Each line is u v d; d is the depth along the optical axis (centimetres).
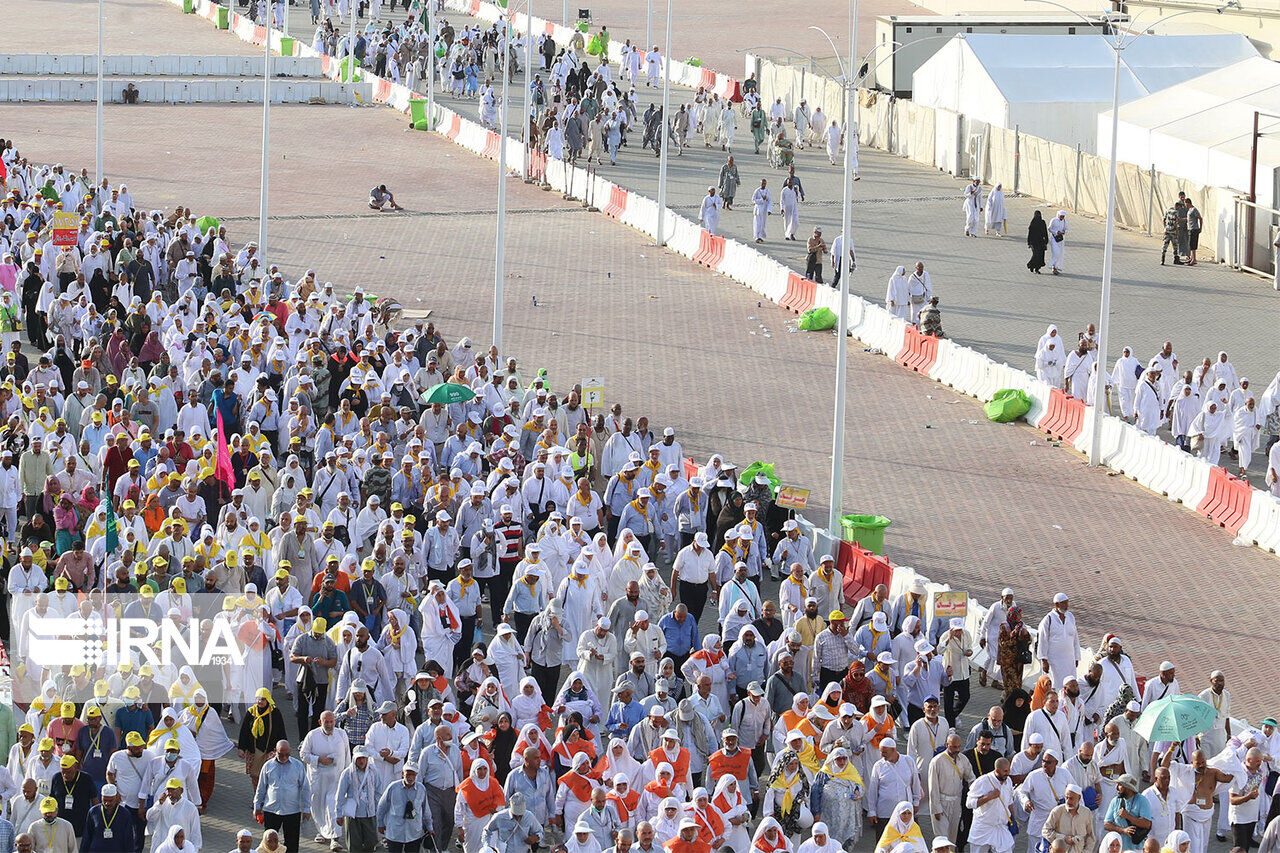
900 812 1975
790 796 2112
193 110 8000
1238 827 2158
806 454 3759
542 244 5678
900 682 2436
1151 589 3073
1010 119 6481
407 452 3097
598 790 2014
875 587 2872
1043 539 3309
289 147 7225
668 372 4334
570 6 10856
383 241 5672
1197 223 5303
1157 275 5216
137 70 8550
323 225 5872
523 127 7231
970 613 2766
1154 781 2128
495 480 2958
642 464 3086
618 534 3086
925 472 3666
